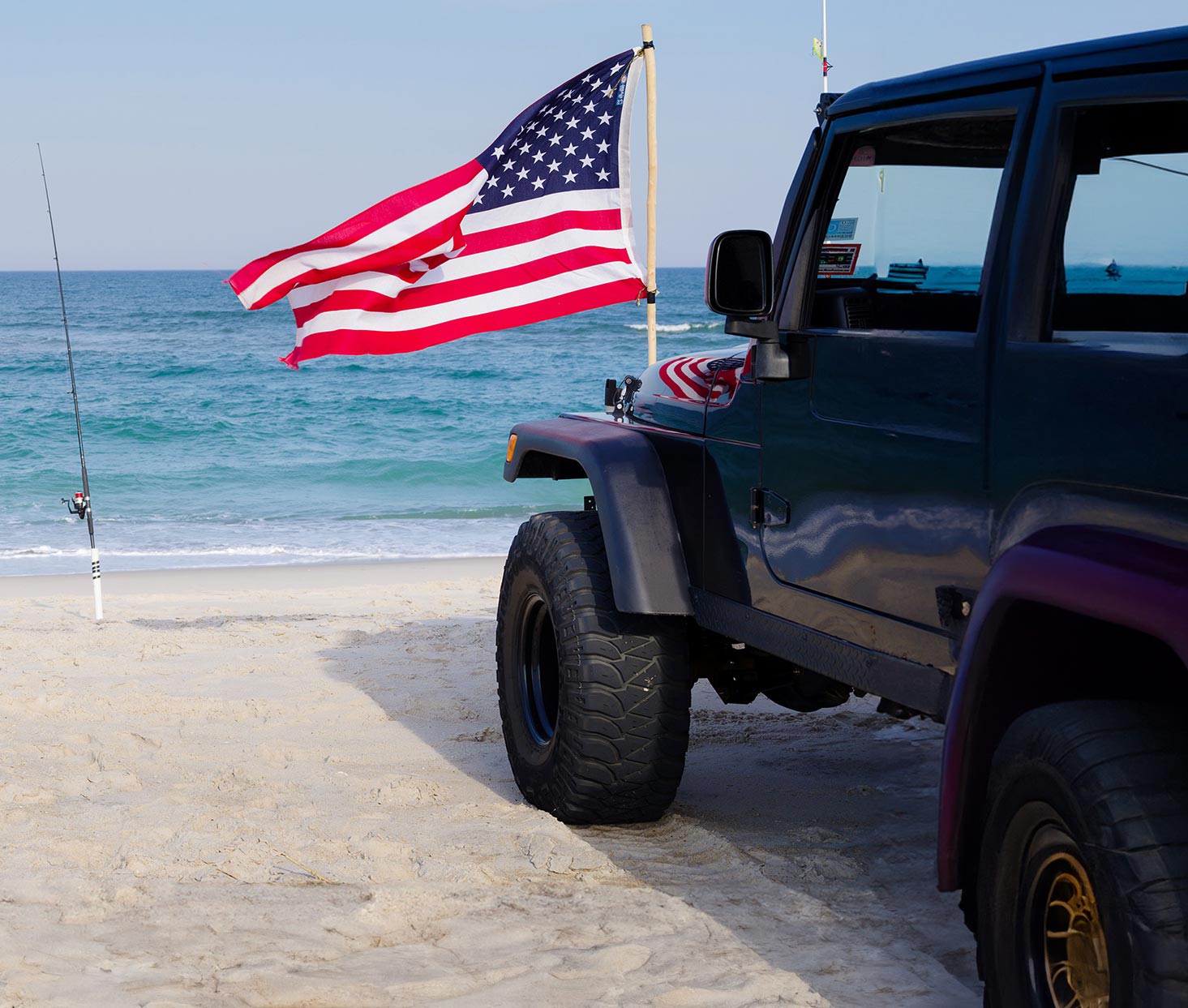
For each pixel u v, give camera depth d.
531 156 6.74
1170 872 2.07
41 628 8.80
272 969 3.27
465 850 4.20
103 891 3.87
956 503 2.78
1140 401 2.29
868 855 4.19
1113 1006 2.12
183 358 51.66
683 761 4.25
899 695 3.00
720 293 3.22
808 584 3.38
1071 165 2.57
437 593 10.77
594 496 4.27
